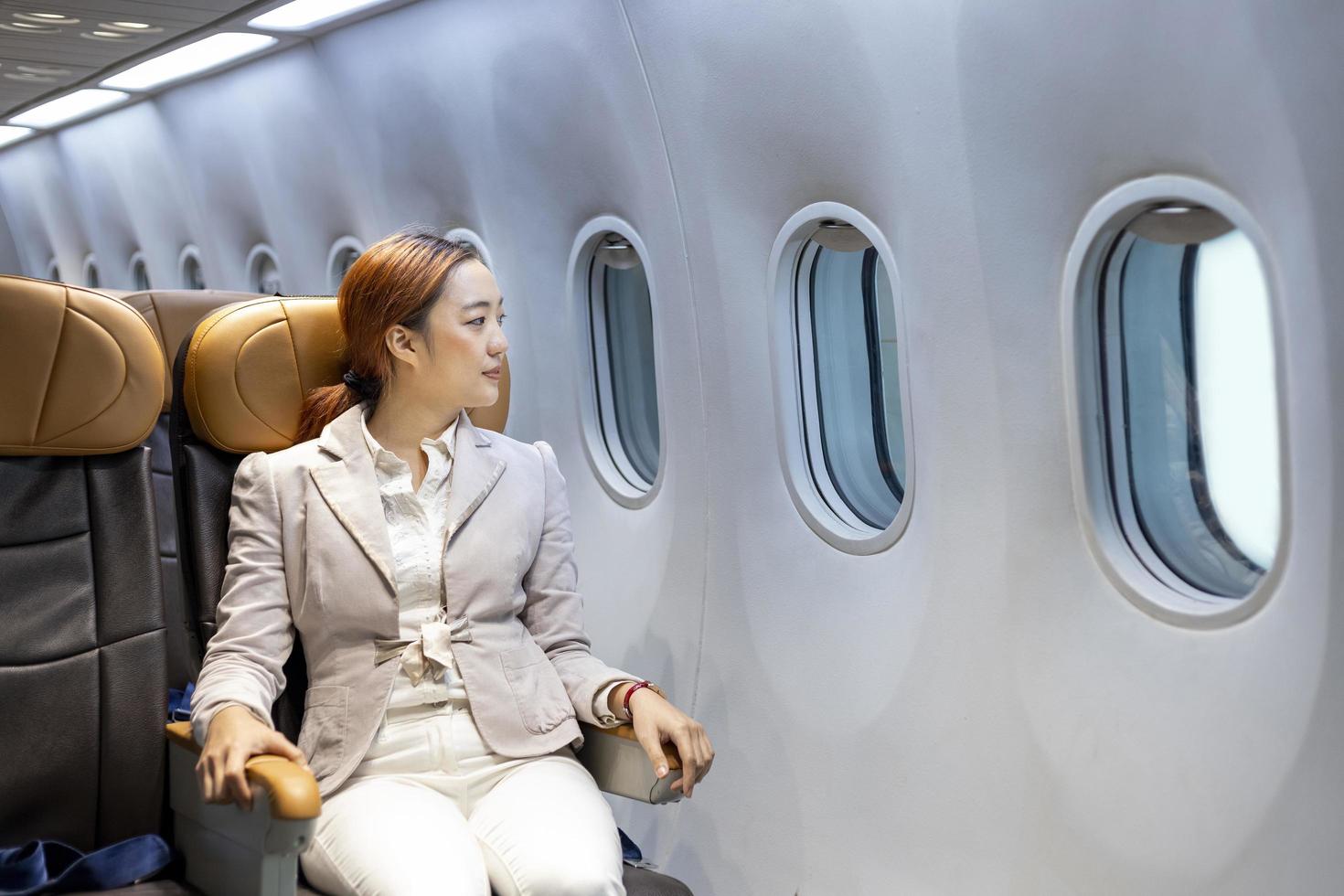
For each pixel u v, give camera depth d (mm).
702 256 2916
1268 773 2064
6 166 6449
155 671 2262
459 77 3367
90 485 2264
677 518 3156
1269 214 1937
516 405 3629
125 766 2209
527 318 3504
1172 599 2223
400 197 3814
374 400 2365
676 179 2906
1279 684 2041
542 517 2418
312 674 2234
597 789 2174
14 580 2164
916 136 2395
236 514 2262
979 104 2271
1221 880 2143
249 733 1877
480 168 3461
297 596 2225
